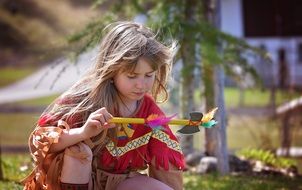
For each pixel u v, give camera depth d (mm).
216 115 6496
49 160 3477
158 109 3711
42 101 17672
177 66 7000
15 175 5859
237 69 8328
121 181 3615
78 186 3406
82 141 3453
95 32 6508
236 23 22875
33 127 3779
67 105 3559
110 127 3367
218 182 5910
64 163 3418
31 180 3637
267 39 21188
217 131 6539
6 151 9820
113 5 7750
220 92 6496
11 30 29344
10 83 22312
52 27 28781
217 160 6586
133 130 3580
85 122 3480
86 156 3389
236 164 6926
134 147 3629
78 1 29672
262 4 20297
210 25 7031
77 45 6895
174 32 6562
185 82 7258
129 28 3494
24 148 10148
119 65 3404
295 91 11328
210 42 6723
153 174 3689
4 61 26859
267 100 16141
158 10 7117
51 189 3496
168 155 3629
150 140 3662
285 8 17578
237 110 14836
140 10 7594
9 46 28500
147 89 3490
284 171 6852
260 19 20438
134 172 3686
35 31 28781
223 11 23062
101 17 7023
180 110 7449
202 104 7254
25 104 17016
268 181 6043
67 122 3531
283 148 9203
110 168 3637
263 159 7172
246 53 7484
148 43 3414
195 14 7344
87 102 3539
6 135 11742
